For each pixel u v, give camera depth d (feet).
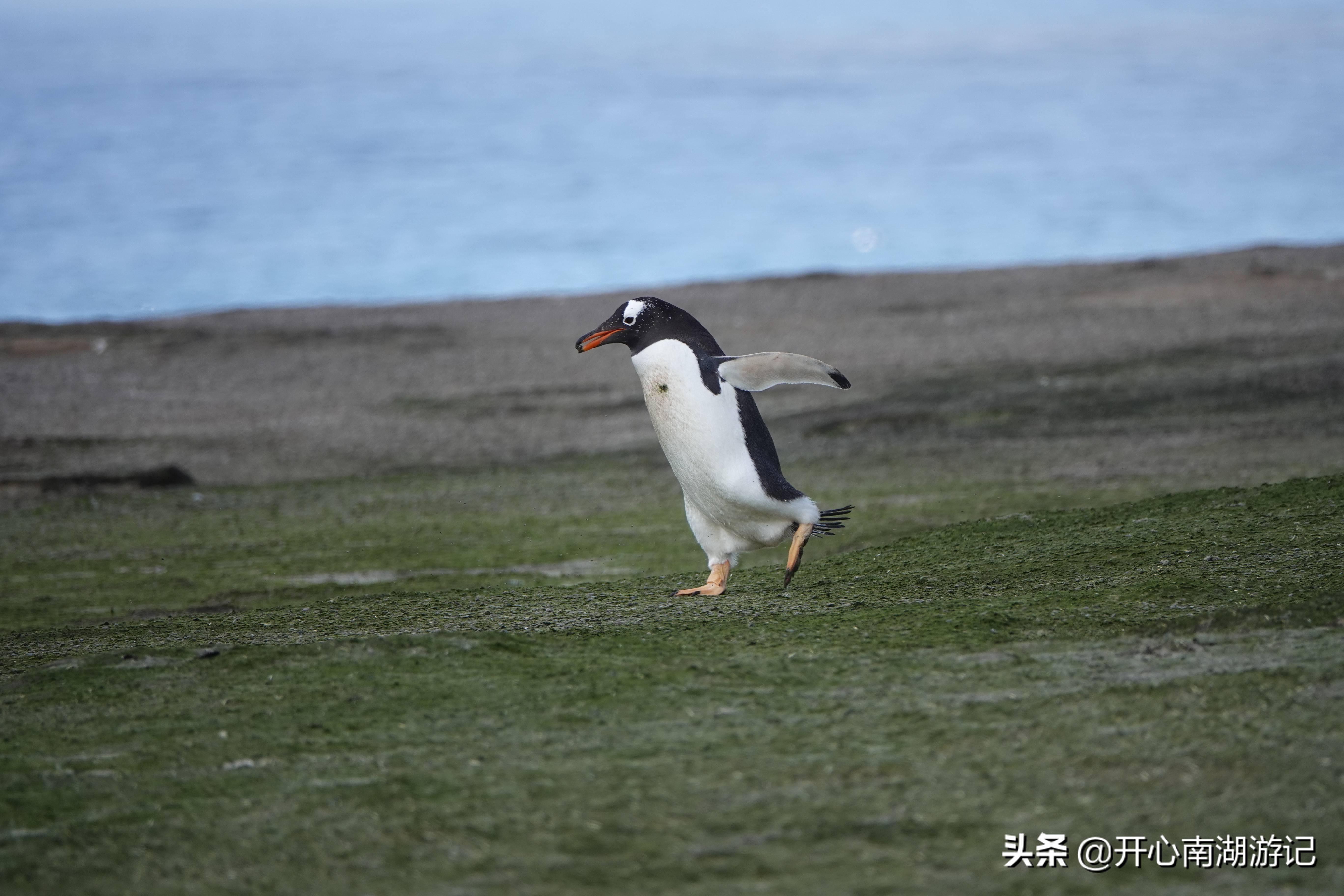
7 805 28.48
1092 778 27.35
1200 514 53.31
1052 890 23.65
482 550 71.05
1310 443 88.53
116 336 155.63
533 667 36.27
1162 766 27.58
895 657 35.63
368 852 25.86
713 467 43.52
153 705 34.53
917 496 79.30
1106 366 123.34
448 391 129.80
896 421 106.11
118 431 114.93
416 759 30.01
